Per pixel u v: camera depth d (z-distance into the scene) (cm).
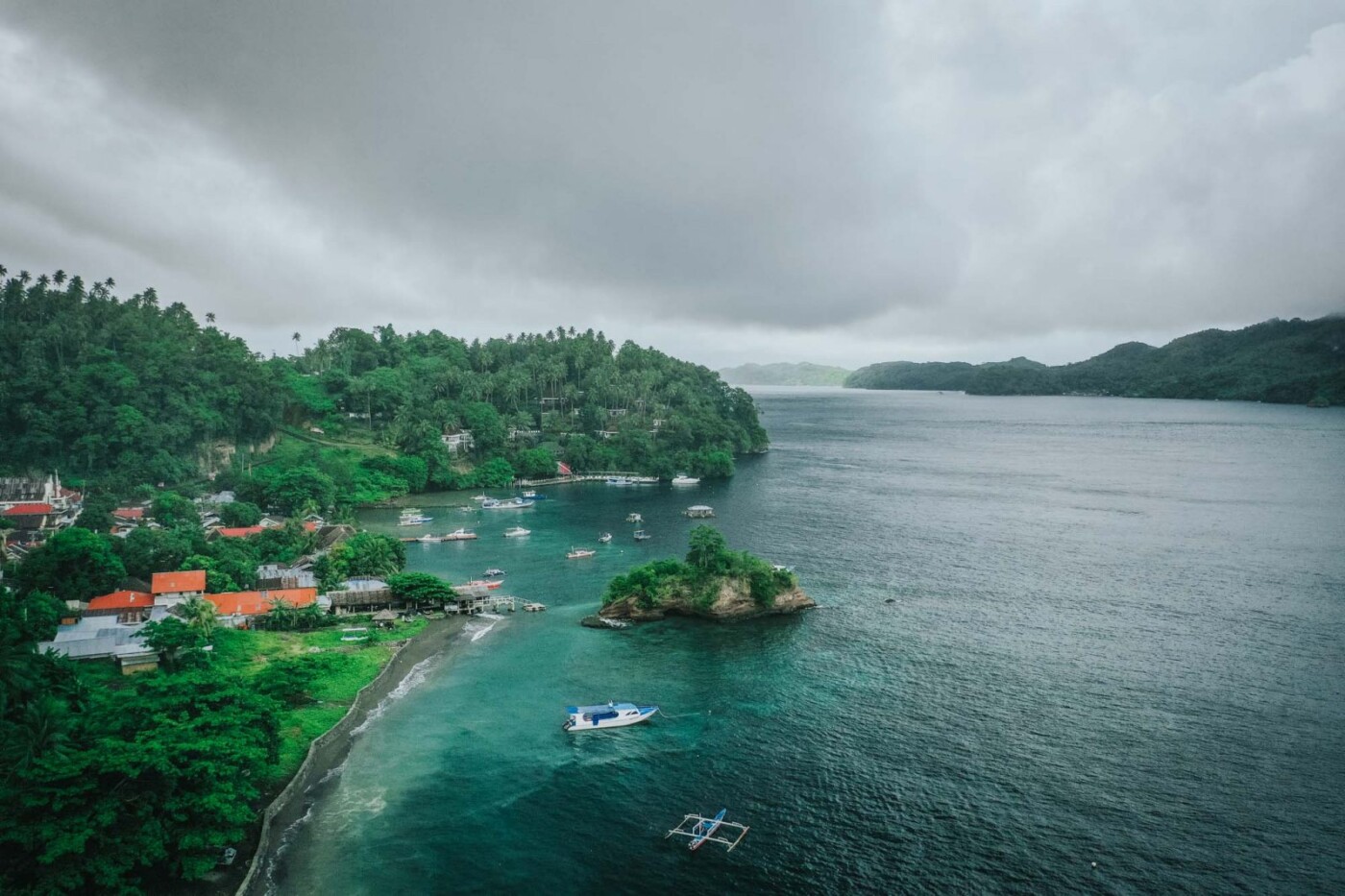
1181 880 6638
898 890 6575
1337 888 6500
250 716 7650
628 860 6988
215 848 6850
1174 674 10762
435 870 6812
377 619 13338
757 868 6881
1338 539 18675
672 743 9094
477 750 8956
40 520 18762
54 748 6475
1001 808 7706
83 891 5812
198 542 15962
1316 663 11062
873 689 10525
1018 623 13012
